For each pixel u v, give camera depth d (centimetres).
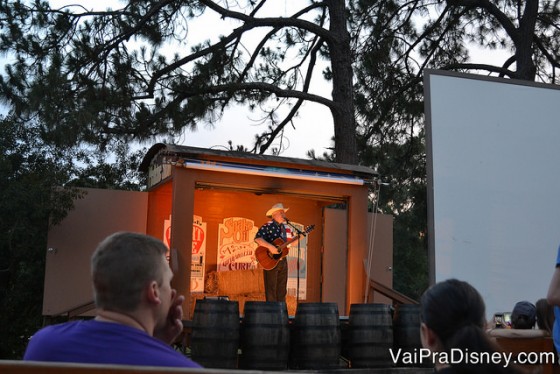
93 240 982
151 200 984
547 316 454
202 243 966
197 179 786
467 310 190
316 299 1022
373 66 1409
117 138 1172
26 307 1064
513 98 611
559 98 623
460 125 593
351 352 686
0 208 975
